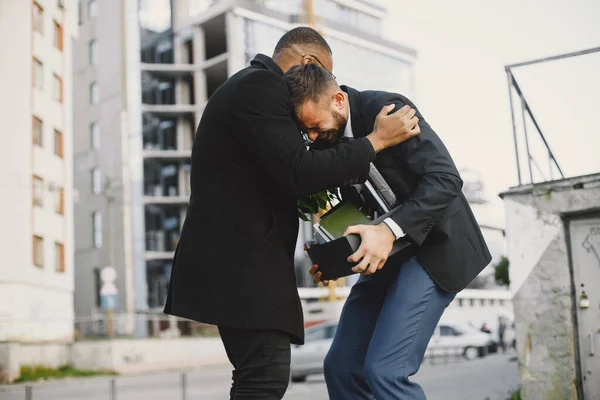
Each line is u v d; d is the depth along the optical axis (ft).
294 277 9.11
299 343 9.12
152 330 116.57
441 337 93.40
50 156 108.99
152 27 207.10
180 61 204.54
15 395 55.47
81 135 192.24
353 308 10.80
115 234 182.39
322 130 9.58
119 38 188.24
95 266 184.34
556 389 19.62
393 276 10.39
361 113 9.75
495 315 130.00
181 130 201.87
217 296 8.61
